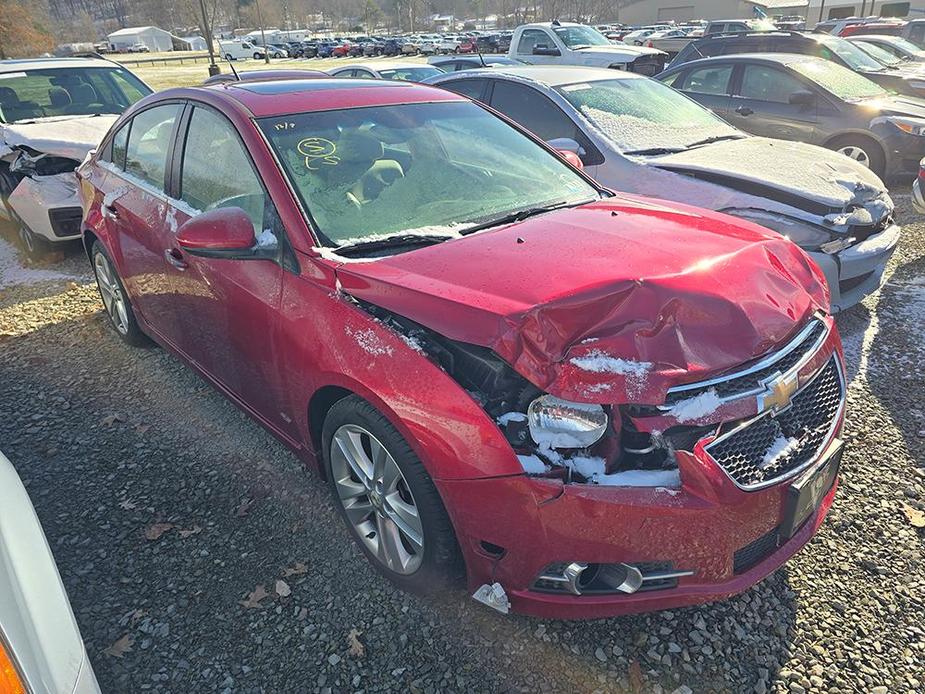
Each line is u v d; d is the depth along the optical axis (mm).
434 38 55156
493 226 2693
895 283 5203
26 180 5863
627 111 5422
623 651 2178
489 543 2027
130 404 3762
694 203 4395
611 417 1904
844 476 2963
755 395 1938
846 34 23578
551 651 2184
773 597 2359
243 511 2865
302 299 2443
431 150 3113
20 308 5250
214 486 3037
